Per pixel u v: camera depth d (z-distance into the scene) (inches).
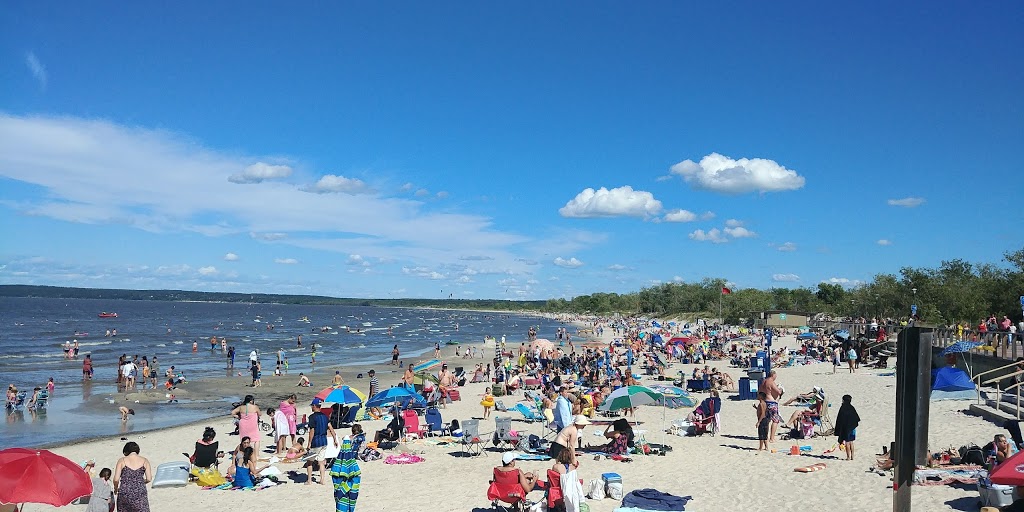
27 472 346.9
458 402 1132.5
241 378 1567.4
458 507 481.7
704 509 454.0
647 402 655.8
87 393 1291.8
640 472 572.1
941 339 1206.3
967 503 431.2
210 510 491.8
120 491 410.9
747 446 678.5
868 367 1339.8
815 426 728.3
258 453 666.2
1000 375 933.2
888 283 2365.9
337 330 4375.0
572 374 1371.8
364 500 504.1
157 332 3634.4
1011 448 499.5
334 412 872.3
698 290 5718.5
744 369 1567.4
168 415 1066.7
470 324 6299.2
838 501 455.5
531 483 451.8
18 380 1475.1
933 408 807.7
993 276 1943.9
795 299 4690.0
